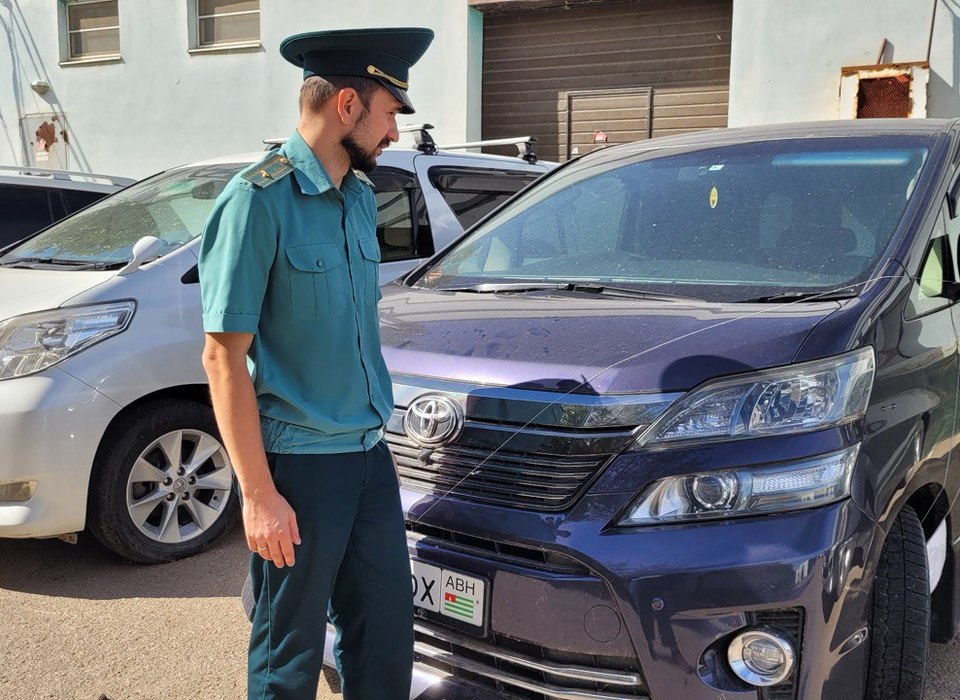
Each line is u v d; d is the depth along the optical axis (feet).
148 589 11.84
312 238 6.36
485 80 32.50
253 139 35.17
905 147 9.72
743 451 6.69
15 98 40.47
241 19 35.22
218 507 13.04
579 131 31.27
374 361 7.02
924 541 7.74
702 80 29.14
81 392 11.24
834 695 6.57
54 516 11.15
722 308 8.00
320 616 6.66
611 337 7.63
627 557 6.58
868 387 7.06
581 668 6.77
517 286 9.73
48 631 10.69
